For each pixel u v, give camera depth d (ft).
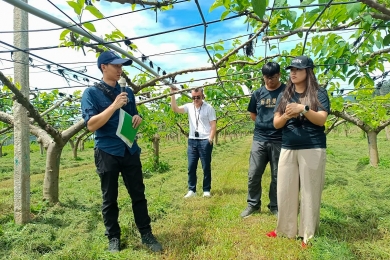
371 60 11.03
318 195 10.16
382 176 26.66
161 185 23.07
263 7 3.79
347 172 30.19
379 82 13.20
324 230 11.10
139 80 20.08
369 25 8.04
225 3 7.55
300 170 10.26
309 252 9.62
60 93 17.16
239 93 20.44
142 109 29.17
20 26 13.41
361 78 11.77
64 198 19.60
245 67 17.87
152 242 10.59
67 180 31.32
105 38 10.46
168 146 98.63
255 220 13.62
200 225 13.16
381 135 112.16
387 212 14.66
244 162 41.27
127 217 13.39
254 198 14.29
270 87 13.53
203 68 11.71
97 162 9.98
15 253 10.94
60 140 16.85
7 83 11.72
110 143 9.83
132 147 10.28
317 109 9.78
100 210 16.94
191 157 19.33
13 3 5.85
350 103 28.78
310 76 10.00
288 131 10.47
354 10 6.11
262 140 13.88
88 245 10.94
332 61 11.12
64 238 12.26
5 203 18.89
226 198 18.31
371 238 11.30
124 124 9.75
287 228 10.92
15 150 14.43
